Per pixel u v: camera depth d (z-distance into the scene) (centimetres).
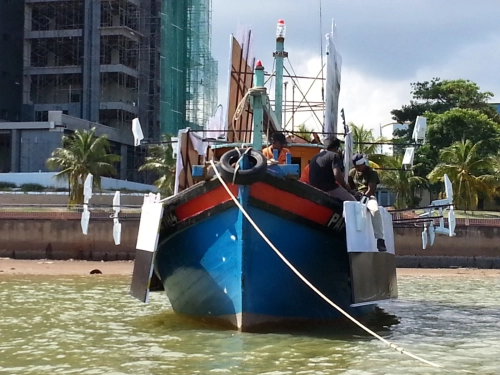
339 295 1287
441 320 1524
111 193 5712
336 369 932
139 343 1125
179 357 1005
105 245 4284
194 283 1254
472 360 1020
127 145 8081
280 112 1622
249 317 1194
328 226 1191
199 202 1187
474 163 5275
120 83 8325
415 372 920
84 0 8125
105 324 1357
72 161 5512
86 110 8056
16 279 2769
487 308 1803
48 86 8512
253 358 996
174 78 8169
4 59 8162
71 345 1115
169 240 1262
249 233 1131
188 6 8556
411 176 5162
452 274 3591
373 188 1338
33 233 4322
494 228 4256
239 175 1105
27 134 7062
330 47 1415
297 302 1214
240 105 1333
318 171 1241
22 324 1365
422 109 7469
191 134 1429
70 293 2117
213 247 1185
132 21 8481
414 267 4216
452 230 1591
